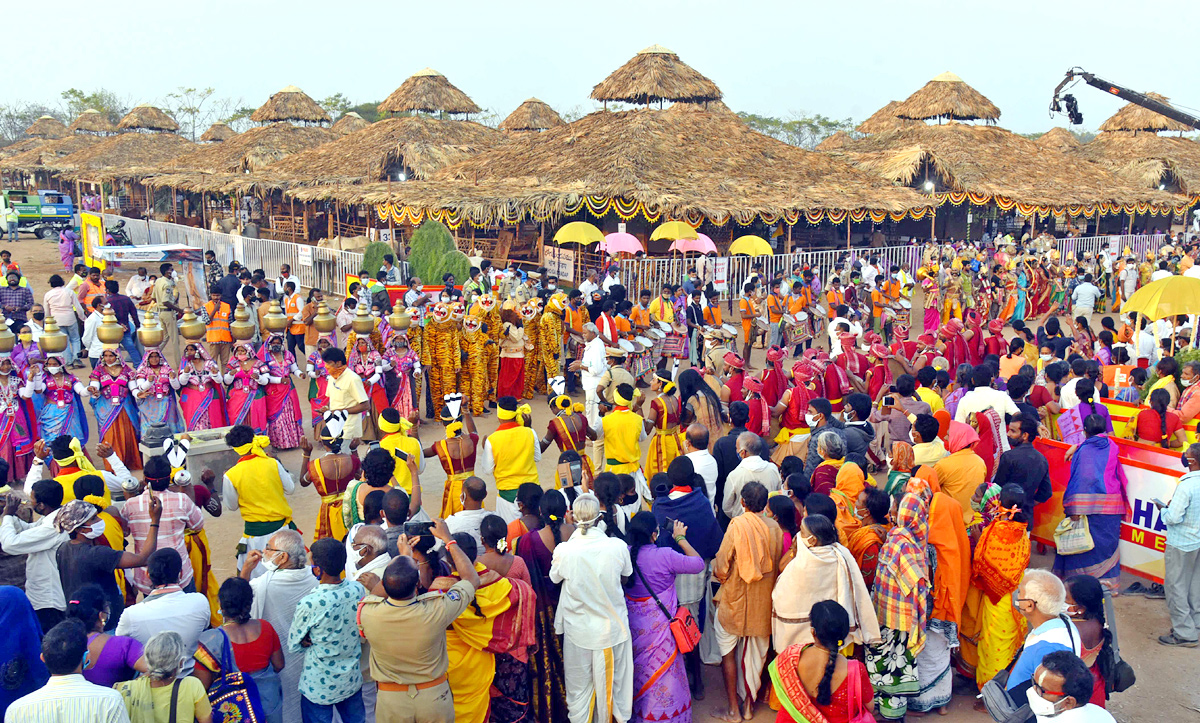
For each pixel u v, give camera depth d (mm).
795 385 9180
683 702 5672
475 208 22078
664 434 8414
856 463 6598
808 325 17219
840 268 24250
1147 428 8789
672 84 30984
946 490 6758
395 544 5520
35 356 10102
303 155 35812
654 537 5836
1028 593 4824
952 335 13453
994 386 9609
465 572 4945
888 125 41000
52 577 5887
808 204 24578
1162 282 11555
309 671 4973
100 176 39438
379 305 15523
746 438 6965
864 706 4512
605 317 13766
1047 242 30125
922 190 30109
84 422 10320
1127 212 33344
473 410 13156
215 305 13508
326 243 26484
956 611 5871
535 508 5949
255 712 4641
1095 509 7309
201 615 4973
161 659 4148
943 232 35438
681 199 22328
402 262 22797
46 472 8133
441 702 4738
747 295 17094
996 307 22375
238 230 32625
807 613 5410
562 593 5430
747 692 5984
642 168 24516
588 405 11891
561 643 5711
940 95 37094
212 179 33781
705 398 8805
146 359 10500
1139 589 7793
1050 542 8086
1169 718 5988
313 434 12078
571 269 24688
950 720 5969
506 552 5383
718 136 28797
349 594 4992
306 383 15070
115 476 7105
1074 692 3893
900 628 5574
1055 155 36125
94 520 5812
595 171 24547
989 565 5945
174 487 6387
